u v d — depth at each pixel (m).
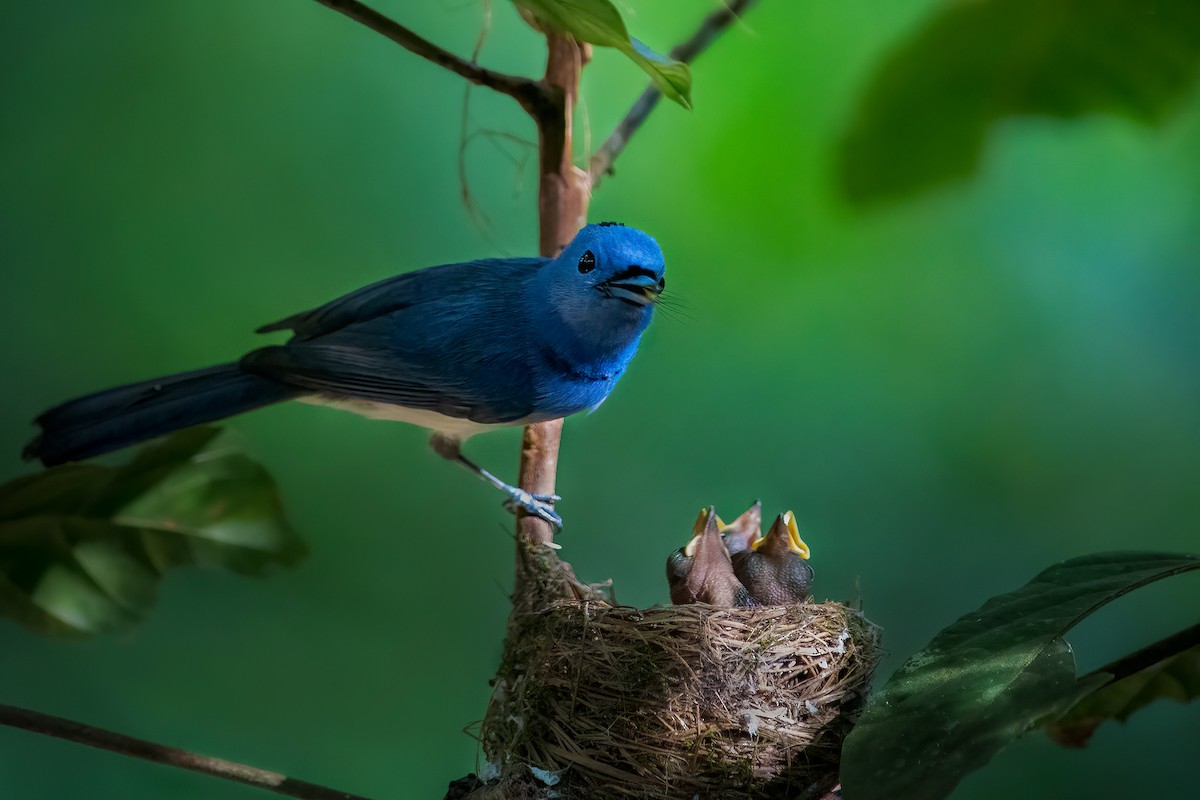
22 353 11.84
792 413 11.79
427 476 12.07
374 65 12.61
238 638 11.32
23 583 6.00
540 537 7.47
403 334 7.75
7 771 10.79
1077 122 6.61
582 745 6.53
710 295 10.39
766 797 6.49
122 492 6.14
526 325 7.70
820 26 9.50
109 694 11.02
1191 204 10.75
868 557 11.70
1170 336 11.53
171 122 12.38
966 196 10.00
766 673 6.66
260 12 12.58
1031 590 5.16
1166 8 6.19
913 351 11.40
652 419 11.90
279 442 11.98
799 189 9.68
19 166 12.15
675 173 10.39
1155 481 11.70
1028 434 11.73
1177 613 11.59
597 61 11.13
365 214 12.41
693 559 7.64
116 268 12.06
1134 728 10.54
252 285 12.15
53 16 12.40
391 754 11.20
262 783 5.76
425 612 11.66
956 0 6.41
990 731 4.61
